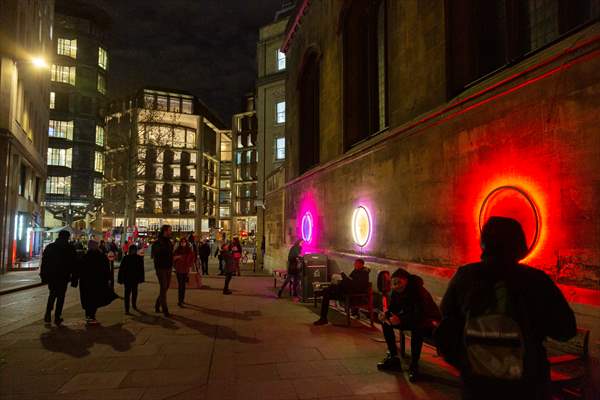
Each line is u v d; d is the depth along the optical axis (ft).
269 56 111.55
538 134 16.67
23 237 92.73
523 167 17.40
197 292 45.62
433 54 24.94
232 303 37.78
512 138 18.06
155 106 170.71
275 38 110.32
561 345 14.94
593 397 13.71
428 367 19.26
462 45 23.85
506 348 7.07
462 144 21.44
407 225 26.81
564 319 7.42
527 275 7.64
